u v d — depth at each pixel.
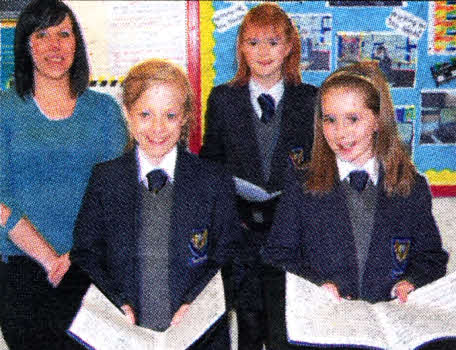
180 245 1.20
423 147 2.86
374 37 2.72
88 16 2.58
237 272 1.29
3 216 1.36
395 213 1.25
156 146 1.16
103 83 2.58
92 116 1.43
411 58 2.76
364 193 1.28
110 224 1.21
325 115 1.20
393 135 1.24
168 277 1.20
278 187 1.71
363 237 1.29
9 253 1.39
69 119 1.41
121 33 2.62
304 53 2.72
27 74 1.39
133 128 1.17
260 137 1.77
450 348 0.96
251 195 1.64
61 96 1.41
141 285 1.20
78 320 1.01
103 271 1.19
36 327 1.21
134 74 1.16
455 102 2.81
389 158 1.25
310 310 1.07
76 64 1.42
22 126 1.39
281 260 1.26
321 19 2.68
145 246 1.20
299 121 1.73
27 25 1.35
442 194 2.90
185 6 2.63
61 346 1.09
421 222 1.26
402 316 1.05
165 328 1.20
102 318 1.04
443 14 2.71
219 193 1.23
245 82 1.80
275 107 1.76
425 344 0.97
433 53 2.75
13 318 1.26
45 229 1.40
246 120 1.78
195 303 1.11
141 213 1.21
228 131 1.79
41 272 1.34
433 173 2.88
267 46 1.70
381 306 1.10
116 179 1.22
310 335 1.00
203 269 1.21
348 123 1.18
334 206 1.28
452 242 2.48
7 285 1.34
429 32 2.72
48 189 1.40
